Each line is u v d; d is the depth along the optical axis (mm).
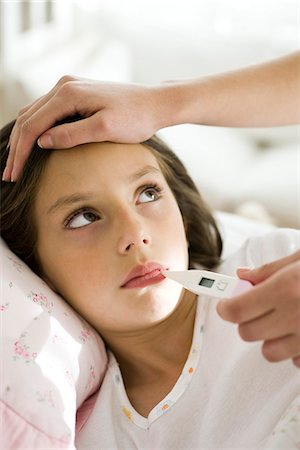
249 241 1008
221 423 800
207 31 2418
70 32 2387
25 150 867
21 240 929
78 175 850
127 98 866
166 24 2447
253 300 564
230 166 2047
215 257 1093
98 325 886
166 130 2057
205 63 2383
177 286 830
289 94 966
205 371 859
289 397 780
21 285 822
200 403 837
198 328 894
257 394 803
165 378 894
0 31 1860
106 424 851
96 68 2150
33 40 2078
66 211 860
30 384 723
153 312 815
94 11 2498
